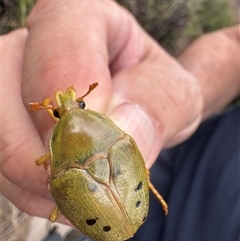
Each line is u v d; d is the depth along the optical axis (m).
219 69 0.18
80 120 0.07
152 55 0.14
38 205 0.11
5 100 0.10
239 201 0.15
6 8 0.17
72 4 0.11
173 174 0.18
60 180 0.06
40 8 0.11
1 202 0.13
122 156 0.07
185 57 0.18
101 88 0.09
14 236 0.13
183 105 0.12
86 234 0.07
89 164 0.06
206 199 0.16
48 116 0.09
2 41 0.11
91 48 0.10
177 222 0.16
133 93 0.10
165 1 0.24
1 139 0.10
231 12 0.30
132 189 0.07
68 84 0.09
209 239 0.15
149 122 0.10
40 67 0.10
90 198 0.06
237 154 0.16
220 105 0.19
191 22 0.25
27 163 0.10
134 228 0.07
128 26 0.13
